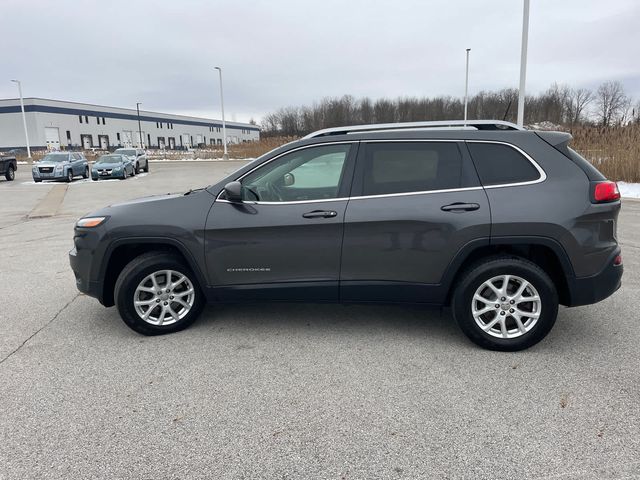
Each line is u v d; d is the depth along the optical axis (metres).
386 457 2.49
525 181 3.56
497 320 3.65
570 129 18.05
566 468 2.37
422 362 3.54
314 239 3.74
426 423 2.77
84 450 2.58
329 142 3.84
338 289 3.81
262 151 52.00
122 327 4.36
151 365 3.56
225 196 3.90
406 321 4.37
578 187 3.51
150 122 91.06
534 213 3.47
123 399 3.09
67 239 8.70
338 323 4.34
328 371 3.42
